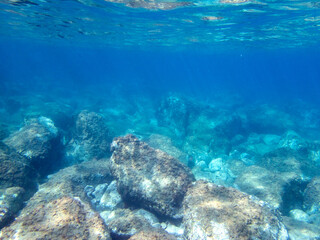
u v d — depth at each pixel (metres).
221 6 13.27
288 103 35.84
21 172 7.39
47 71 75.69
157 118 23.58
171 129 18.97
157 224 5.36
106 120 18.59
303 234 5.98
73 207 4.21
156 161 6.65
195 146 15.68
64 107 20.52
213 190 5.27
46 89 36.84
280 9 13.65
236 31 21.14
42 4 13.96
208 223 4.29
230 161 12.22
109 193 7.65
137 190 6.07
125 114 24.88
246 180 9.27
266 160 11.59
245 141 19.38
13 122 17.88
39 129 10.26
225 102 36.78
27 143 9.41
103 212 6.68
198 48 41.09
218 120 19.00
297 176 9.16
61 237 3.59
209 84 69.62
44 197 6.38
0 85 33.66
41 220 3.90
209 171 11.80
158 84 54.34
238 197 5.07
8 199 5.74
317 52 50.44
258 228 4.21
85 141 11.50
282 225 4.46
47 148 9.78
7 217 5.05
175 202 5.74
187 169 6.89
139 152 6.95
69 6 14.11
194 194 5.25
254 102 37.78
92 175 8.59
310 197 8.66
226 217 4.38
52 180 8.05
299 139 15.22
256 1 12.24
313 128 24.92
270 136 20.05
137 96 34.22
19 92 31.62
